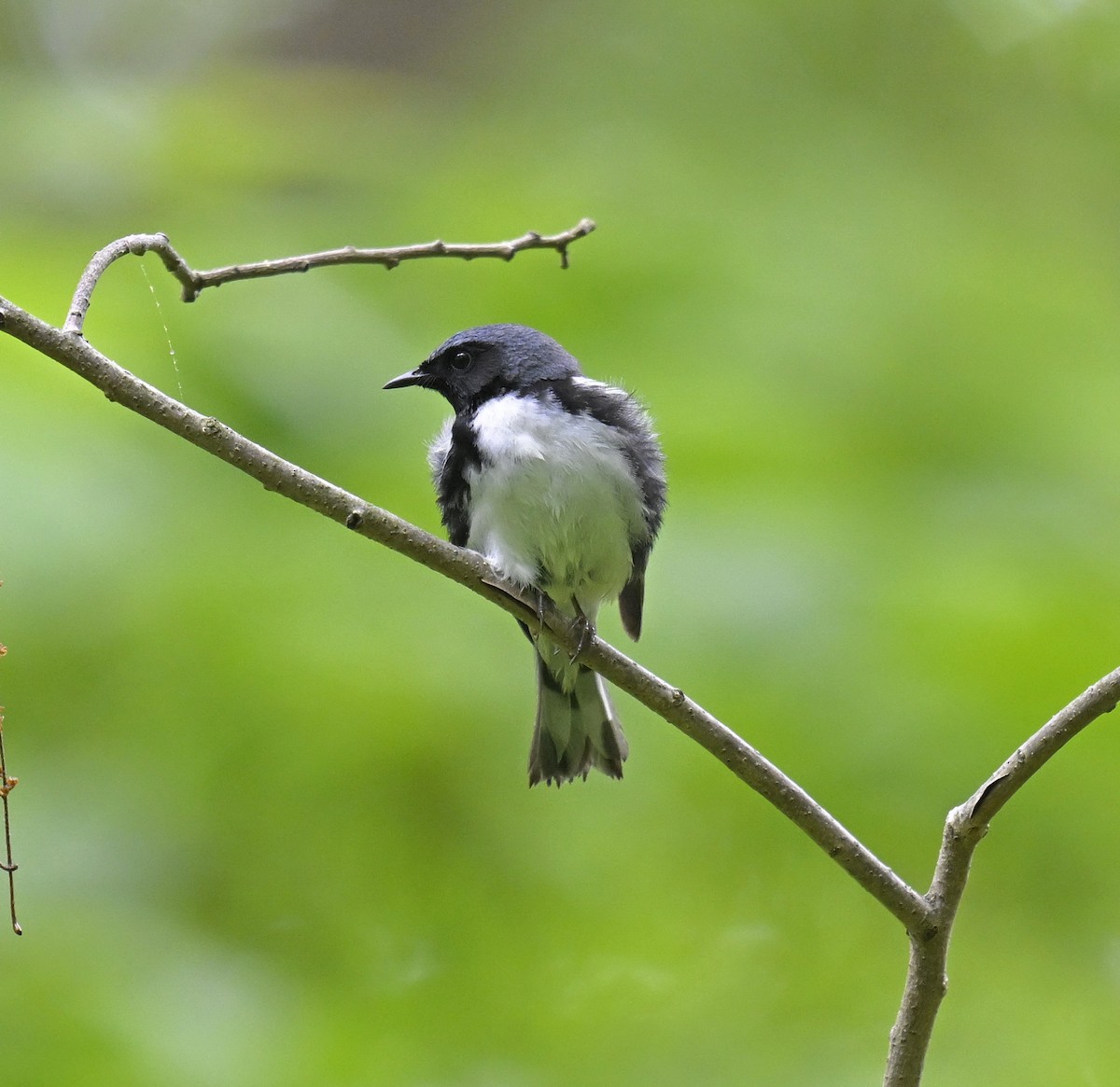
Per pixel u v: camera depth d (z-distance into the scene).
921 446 12.90
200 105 14.31
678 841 11.15
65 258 12.19
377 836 10.53
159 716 10.23
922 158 17.23
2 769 5.46
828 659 10.66
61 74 16.02
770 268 13.98
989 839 10.95
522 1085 10.02
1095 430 13.14
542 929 10.77
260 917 10.28
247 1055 9.30
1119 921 10.76
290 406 11.68
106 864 9.89
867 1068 10.30
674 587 10.96
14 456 10.13
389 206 13.99
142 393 6.07
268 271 7.02
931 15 17.69
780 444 12.02
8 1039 8.99
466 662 10.80
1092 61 17.72
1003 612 10.94
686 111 17.33
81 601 9.99
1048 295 14.78
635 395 9.69
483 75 19.39
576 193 14.46
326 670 10.37
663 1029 10.52
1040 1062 10.36
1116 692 5.62
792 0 17.72
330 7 19.84
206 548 10.76
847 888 11.12
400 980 10.44
